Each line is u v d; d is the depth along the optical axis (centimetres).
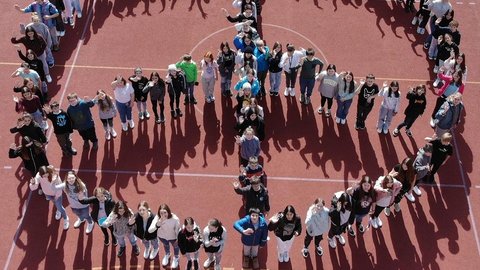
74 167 1516
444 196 1485
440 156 1423
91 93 1714
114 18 1973
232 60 1609
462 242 1384
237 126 1447
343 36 1944
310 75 1612
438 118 1498
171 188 1478
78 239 1358
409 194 1466
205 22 1977
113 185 1480
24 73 1522
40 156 1352
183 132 1623
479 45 1930
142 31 1928
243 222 1175
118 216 1169
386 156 1577
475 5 2088
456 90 1548
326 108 1706
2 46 1858
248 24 1636
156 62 1820
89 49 1856
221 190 1477
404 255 1352
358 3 2081
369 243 1373
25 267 1303
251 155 1402
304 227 1404
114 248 1343
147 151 1568
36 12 1742
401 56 1877
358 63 1845
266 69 1633
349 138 1622
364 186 1230
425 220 1427
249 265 1312
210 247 1180
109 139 1589
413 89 1519
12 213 1409
